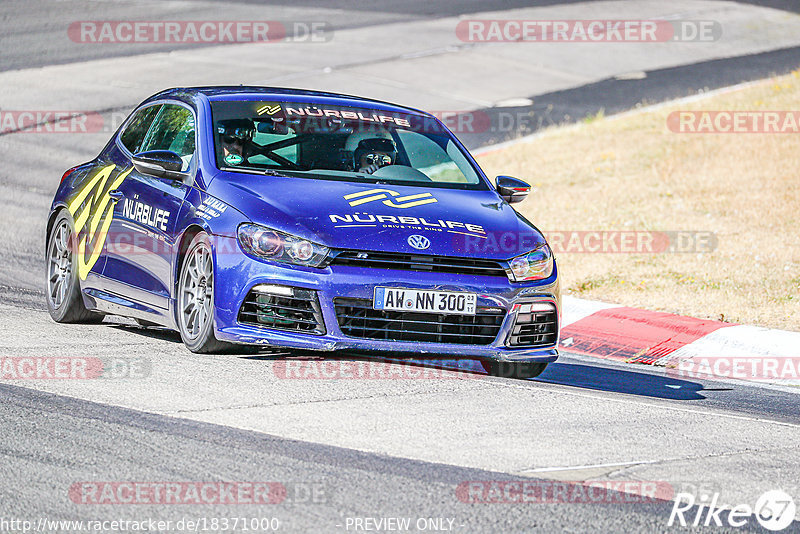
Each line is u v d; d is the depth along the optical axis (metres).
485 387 25.02
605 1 110.38
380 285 24.12
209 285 25.12
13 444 18.80
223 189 25.75
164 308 26.88
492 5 108.56
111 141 31.88
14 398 21.73
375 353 27.47
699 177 53.84
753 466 19.91
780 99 68.25
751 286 38.66
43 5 101.25
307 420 20.98
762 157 56.16
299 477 17.67
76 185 31.30
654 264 41.69
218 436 19.64
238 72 80.69
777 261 41.41
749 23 102.06
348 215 25.05
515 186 29.56
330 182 26.69
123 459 18.22
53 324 30.17
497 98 75.81
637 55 89.19
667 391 27.33
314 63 84.06
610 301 37.94
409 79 80.00
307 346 24.02
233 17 101.00
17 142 62.66
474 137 66.00
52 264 31.20
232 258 24.39
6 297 33.91
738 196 50.38
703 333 33.28
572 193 52.69
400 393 23.69
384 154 28.50
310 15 102.88
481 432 21.02
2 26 92.56
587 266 41.78
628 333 34.16
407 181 27.73
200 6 105.00
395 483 17.64
